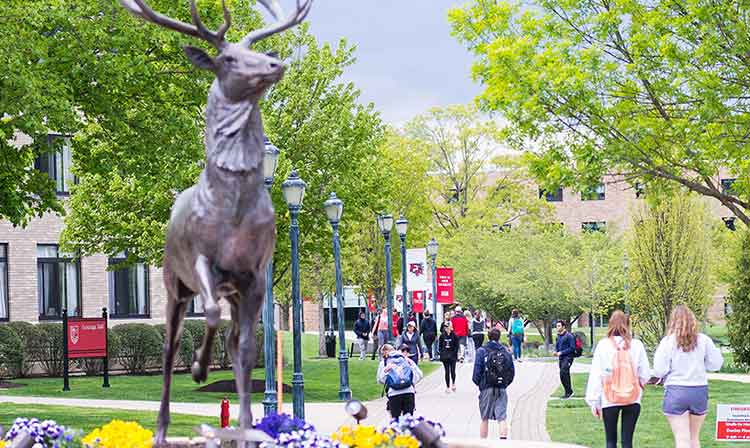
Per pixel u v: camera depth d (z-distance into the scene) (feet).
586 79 77.15
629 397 49.39
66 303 141.49
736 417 54.13
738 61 74.59
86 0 70.23
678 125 75.72
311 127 116.06
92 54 69.62
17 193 78.38
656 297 137.28
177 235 30.94
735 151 76.13
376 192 126.31
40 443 32.81
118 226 113.60
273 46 114.73
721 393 98.27
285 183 84.38
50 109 64.23
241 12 105.81
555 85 77.46
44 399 100.12
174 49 75.77
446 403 96.94
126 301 146.61
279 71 29.66
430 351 160.45
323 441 31.12
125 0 30.55
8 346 127.44
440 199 245.04
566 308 188.14
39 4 66.80
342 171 117.29
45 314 139.95
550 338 193.67
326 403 99.76
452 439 36.76
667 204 137.08
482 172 233.96
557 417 82.89
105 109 73.97
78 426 71.20
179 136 75.92
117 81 70.79
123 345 137.49
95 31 69.26
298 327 82.33
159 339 139.33
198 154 76.07
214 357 143.13
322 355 180.14
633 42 76.74
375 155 132.87
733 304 132.46
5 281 136.67
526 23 82.48
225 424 53.83
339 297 104.27
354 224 182.80
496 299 200.95
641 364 49.88
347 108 118.52
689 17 74.23
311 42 117.70
